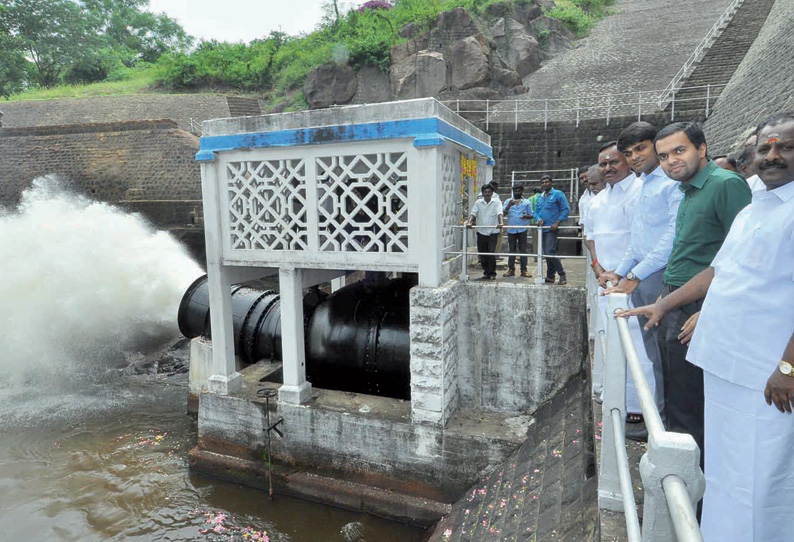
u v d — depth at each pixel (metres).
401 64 24.34
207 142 7.45
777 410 2.00
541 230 7.18
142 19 50.19
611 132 16.64
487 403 7.49
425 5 27.41
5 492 7.73
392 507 6.84
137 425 10.06
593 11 32.09
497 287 7.26
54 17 40.47
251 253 7.60
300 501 7.33
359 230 7.06
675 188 3.46
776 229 2.02
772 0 22.69
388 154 6.56
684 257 3.01
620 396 2.86
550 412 6.72
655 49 24.59
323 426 7.36
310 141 6.79
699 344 2.35
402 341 7.77
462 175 8.12
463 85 22.56
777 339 2.03
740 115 12.25
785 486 2.02
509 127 17.33
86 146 21.89
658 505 1.34
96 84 34.66
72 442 9.35
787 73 10.36
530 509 5.17
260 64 31.23
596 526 3.96
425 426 6.83
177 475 8.12
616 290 3.58
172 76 31.34
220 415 8.01
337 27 31.28
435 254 6.54
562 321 7.00
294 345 7.51
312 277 7.95
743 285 2.13
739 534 2.12
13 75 37.94
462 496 6.68
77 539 6.63
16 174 22.02
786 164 1.98
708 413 2.32
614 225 4.47
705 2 30.22
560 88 22.39
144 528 6.82
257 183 7.41
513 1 27.48
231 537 6.58
